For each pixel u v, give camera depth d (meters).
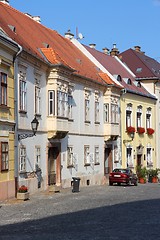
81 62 41.59
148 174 48.75
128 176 39.97
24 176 27.47
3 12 33.41
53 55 31.84
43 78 31.02
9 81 25.30
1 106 23.98
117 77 46.66
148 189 35.97
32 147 28.92
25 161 27.70
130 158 48.28
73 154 36.22
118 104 44.94
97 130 41.19
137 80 54.62
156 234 14.13
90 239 13.16
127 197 28.09
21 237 13.55
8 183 24.81
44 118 31.20
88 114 39.25
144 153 51.56
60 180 33.62
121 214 19.39
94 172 40.38
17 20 34.75
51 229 15.16
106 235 13.90
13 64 25.86
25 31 33.78
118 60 55.62
